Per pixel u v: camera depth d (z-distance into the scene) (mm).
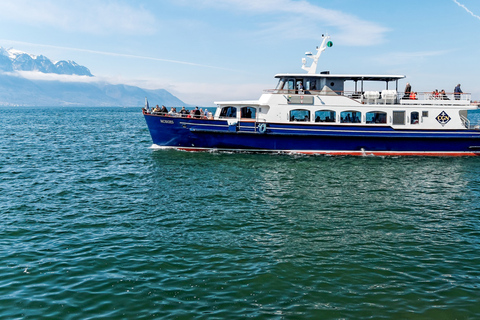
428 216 15609
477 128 31938
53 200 17875
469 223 14688
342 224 14500
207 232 13531
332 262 10977
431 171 25609
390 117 30828
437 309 8547
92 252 11719
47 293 9273
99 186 20922
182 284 9672
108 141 44969
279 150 31719
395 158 30656
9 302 8867
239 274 10195
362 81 31266
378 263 10930
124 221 14805
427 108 30969
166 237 13023
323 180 22594
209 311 8461
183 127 31828
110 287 9547
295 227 14102
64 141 44406
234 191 19797
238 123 31094
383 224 14516
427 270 10508
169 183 21672
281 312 8422
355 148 31422
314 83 31109
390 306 8672
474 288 9484
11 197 18281
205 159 29500
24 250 11859
